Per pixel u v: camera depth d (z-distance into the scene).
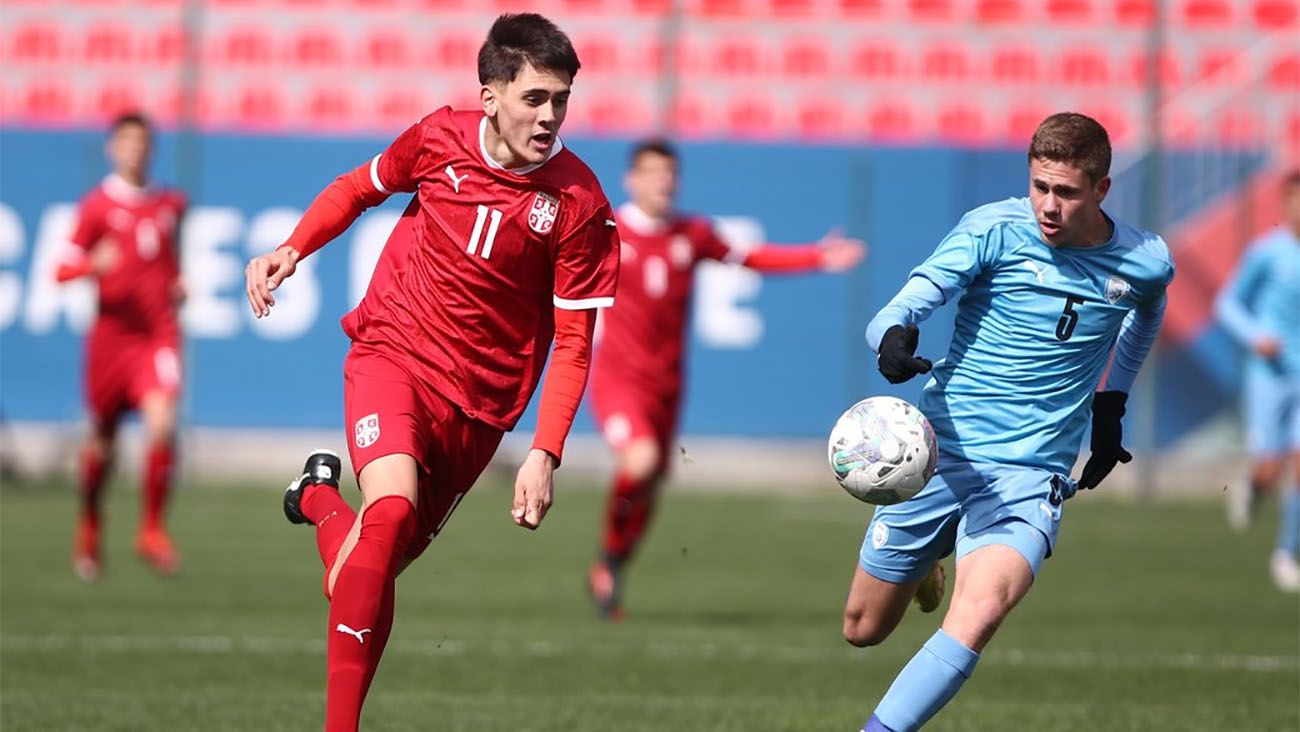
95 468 43.31
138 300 44.47
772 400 69.62
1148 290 20.44
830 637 35.28
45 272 68.81
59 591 40.25
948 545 21.20
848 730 24.86
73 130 69.06
